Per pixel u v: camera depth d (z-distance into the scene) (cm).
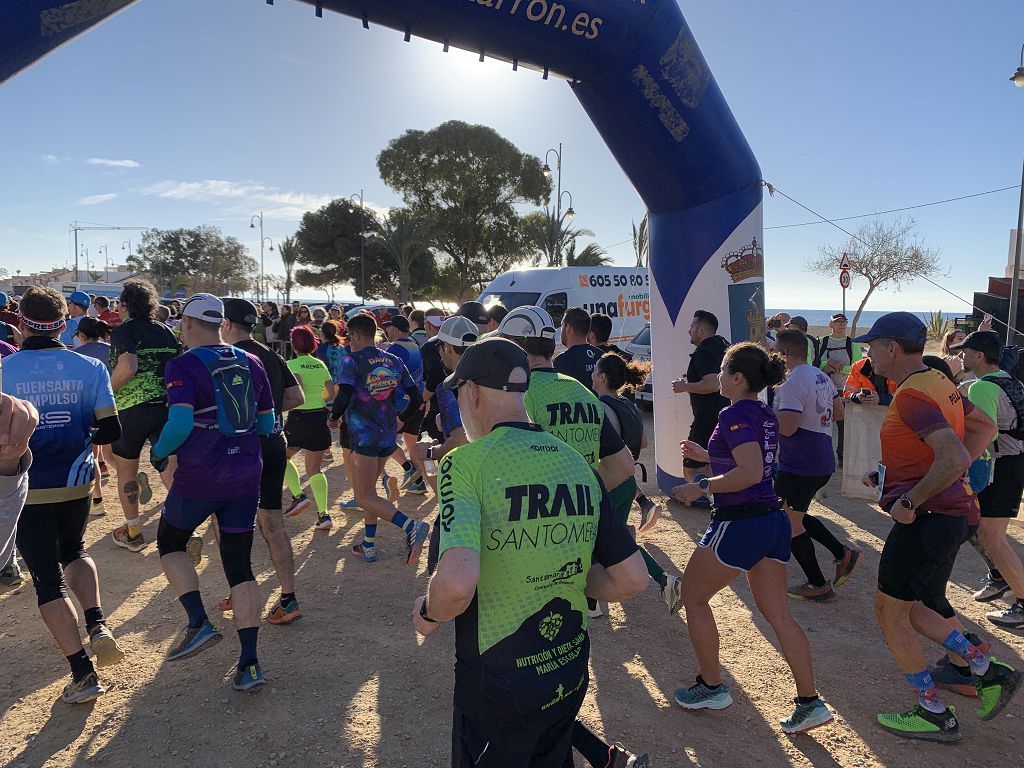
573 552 175
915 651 315
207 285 7188
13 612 435
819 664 388
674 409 714
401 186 4494
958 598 481
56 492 327
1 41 372
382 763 294
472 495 168
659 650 405
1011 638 421
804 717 312
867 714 339
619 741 314
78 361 338
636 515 666
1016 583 421
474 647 172
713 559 307
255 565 527
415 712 333
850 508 702
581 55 577
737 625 437
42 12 379
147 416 516
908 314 318
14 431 249
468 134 4325
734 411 303
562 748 186
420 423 702
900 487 314
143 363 512
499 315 575
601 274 1514
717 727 327
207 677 360
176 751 299
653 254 719
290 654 387
